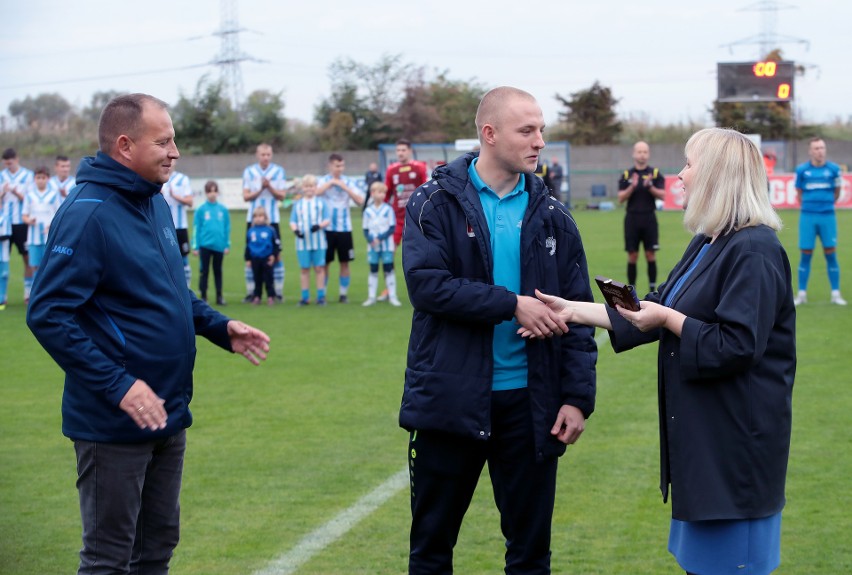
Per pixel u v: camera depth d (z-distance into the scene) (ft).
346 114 189.16
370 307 45.78
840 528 16.69
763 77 110.11
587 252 67.92
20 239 49.98
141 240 11.96
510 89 12.72
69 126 197.88
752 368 11.14
